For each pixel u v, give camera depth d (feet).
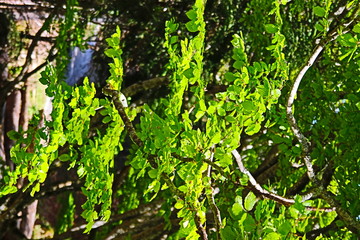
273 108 16.10
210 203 13.38
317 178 16.11
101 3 39.50
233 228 12.42
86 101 13.60
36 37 40.06
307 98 20.06
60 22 38.73
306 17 30.17
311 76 20.70
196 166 13.17
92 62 45.34
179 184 21.63
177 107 13.57
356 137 17.38
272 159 26.94
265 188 14.71
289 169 23.35
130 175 34.53
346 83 18.81
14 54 50.62
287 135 16.72
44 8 48.49
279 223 12.92
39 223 61.31
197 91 13.50
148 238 31.07
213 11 36.52
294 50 28.60
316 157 17.67
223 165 13.83
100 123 32.32
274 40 14.70
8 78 54.08
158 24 39.29
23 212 49.21
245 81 13.80
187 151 13.14
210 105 13.51
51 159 13.53
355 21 16.12
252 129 13.98
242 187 14.11
